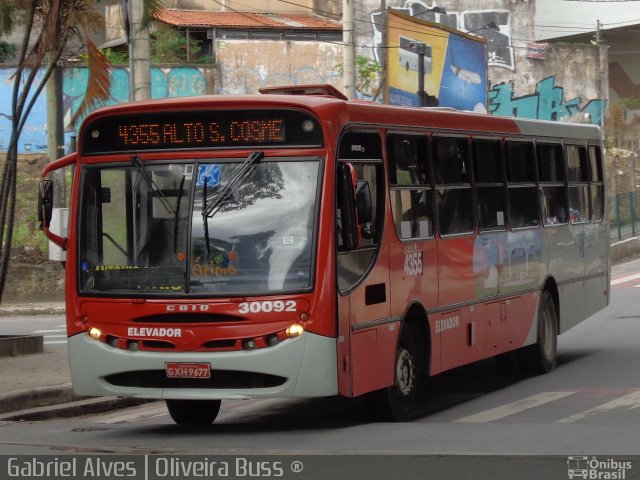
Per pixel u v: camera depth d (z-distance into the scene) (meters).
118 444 10.72
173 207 10.90
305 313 10.51
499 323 14.75
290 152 10.77
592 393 14.22
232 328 10.59
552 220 16.88
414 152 12.64
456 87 48.81
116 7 46.62
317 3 52.47
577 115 56.09
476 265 14.04
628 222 43.97
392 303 11.85
